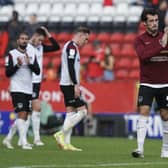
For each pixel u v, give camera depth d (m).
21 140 37.81
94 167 26.11
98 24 73.88
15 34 58.84
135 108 52.12
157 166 26.95
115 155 32.81
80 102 37.50
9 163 27.95
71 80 37.12
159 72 30.83
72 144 42.16
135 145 41.66
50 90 53.12
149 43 30.31
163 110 31.42
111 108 52.91
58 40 72.69
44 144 42.06
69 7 78.19
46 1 80.44
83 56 68.56
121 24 73.12
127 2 77.44
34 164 27.48
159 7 66.50
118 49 69.06
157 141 46.75
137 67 66.50
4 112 54.31
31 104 40.12
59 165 26.95
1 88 54.44
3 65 65.50
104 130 52.94
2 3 81.19
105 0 76.94
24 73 37.28
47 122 51.94
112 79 60.91
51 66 64.50
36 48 41.53
